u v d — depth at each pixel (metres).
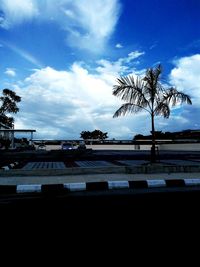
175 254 3.00
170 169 9.96
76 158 19.38
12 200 5.85
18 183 7.63
